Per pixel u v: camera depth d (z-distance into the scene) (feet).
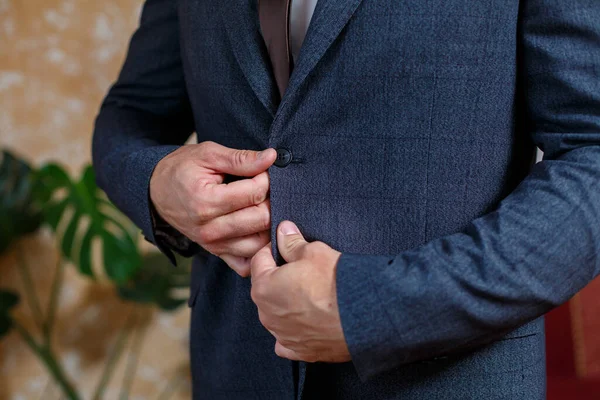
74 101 8.02
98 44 8.05
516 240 2.62
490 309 2.61
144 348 8.41
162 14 3.79
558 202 2.64
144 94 3.86
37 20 7.80
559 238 2.60
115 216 7.73
